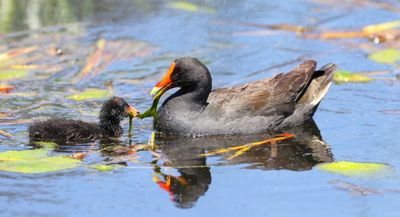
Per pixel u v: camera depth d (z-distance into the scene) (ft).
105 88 55.06
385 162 40.86
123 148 43.60
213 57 61.77
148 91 54.65
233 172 39.65
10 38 65.51
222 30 68.28
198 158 41.83
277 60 61.11
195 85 46.80
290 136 45.98
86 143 44.62
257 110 47.14
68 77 57.31
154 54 62.59
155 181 38.32
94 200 35.99
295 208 35.14
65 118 47.01
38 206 35.29
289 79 48.88
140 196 36.52
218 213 34.68
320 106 51.62
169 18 71.46
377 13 72.02
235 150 43.27
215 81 56.65
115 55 62.23
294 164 40.81
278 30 68.33
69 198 36.24
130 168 40.14
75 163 40.42
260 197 36.40
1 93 53.47
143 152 42.96
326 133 46.34
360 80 56.08
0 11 72.13
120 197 36.37
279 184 37.88
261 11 73.51
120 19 70.85
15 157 40.86
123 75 57.88
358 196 36.24
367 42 65.21
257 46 64.39
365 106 51.13
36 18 70.44
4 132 45.70
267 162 41.14
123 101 46.06
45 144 43.93
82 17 71.26
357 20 70.33
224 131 46.29
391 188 37.09
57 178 38.52
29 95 53.16
